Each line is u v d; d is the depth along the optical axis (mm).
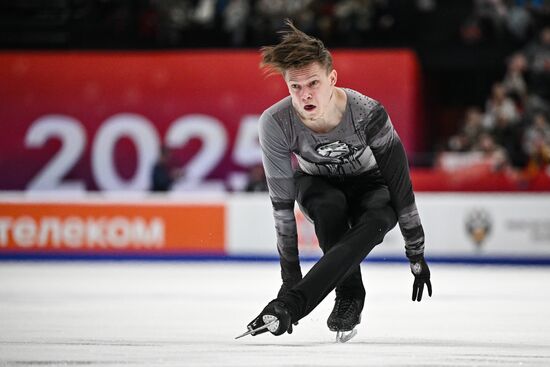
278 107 16234
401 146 16359
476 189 45500
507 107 48594
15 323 20672
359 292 17469
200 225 45219
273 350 16031
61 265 43406
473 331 19547
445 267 42625
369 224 15820
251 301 26938
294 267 17062
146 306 25234
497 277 37062
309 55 15039
